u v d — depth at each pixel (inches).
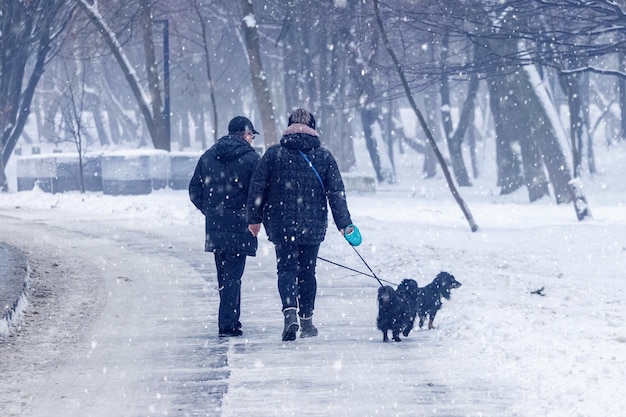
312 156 478.9
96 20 2501.2
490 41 2025.1
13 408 346.0
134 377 399.5
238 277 499.5
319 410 333.4
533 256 1023.0
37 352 462.3
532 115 2113.7
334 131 3053.6
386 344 464.4
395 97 1738.4
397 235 1208.8
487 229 1422.2
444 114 3437.5
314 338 486.6
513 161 2699.3
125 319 566.3
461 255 952.9
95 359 442.3
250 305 611.8
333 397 353.7
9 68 2591.0
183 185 2517.2
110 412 339.0
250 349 458.0
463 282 722.2
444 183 3671.3
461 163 3427.7
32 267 828.6
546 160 2137.1
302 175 475.2
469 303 599.8
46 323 553.3
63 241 1083.3
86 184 2598.4
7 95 2613.2
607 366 385.4
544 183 2380.7
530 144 2374.5
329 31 2662.4
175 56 3230.8
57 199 1905.8
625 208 1989.4
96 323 553.0
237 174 490.9
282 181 474.6
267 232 482.6
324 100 2876.5
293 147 478.6
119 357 446.6
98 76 4724.4
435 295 504.7
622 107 4532.5
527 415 318.0
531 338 456.8
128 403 352.5
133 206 1636.3
